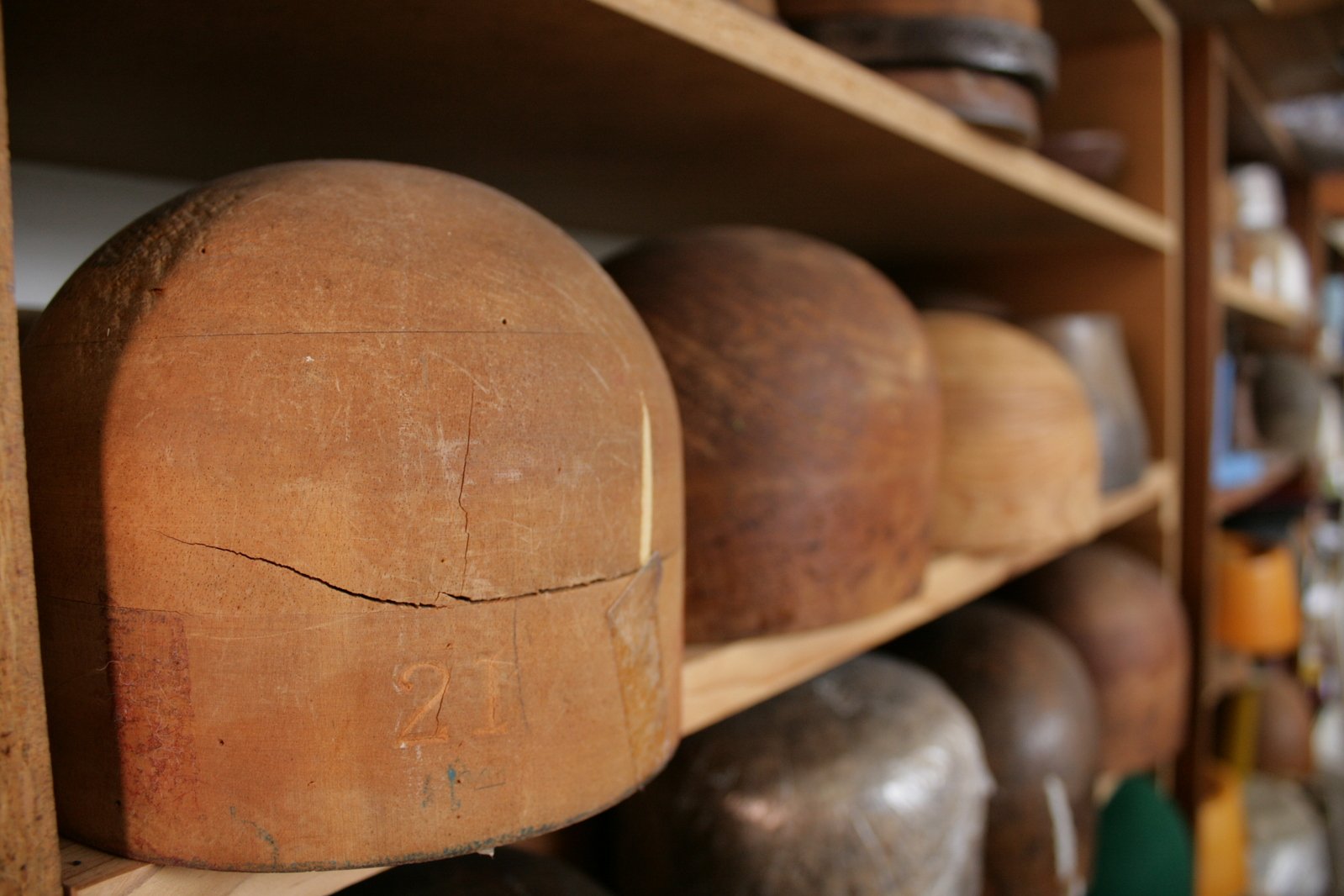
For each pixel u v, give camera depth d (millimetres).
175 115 650
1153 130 1390
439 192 457
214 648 377
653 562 467
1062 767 980
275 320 385
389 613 382
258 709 379
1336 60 1820
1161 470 1405
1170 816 1300
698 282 657
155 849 393
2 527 342
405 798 392
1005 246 1370
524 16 518
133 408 381
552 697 420
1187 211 1599
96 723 396
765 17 777
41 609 405
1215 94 1577
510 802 412
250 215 418
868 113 721
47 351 411
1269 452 2475
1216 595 1849
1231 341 2447
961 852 792
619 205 1021
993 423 917
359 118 685
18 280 736
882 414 673
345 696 382
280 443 373
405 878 625
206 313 388
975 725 976
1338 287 3420
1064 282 1467
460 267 419
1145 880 1237
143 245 423
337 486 375
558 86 634
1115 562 1304
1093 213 1124
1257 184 2381
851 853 728
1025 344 997
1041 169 992
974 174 902
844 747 774
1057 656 1055
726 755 765
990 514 911
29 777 352
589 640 432
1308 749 2135
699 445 634
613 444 438
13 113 633
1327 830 2125
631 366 461
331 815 386
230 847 387
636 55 583
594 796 441
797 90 652
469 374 396
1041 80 895
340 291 394
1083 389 1159
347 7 491
